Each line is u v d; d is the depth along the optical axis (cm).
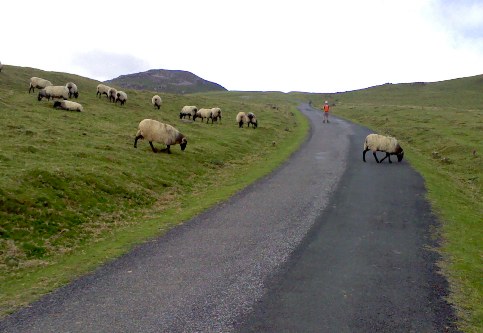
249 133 4691
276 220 1758
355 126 6159
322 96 17488
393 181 2516
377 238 1521
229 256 1340
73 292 1073
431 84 17625
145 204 2031
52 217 1617
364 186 2383
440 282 1141
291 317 940
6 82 5347
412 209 1922
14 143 2472
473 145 3684
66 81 6762
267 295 1054
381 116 7100
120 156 2642
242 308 984
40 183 1845
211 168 2967
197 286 1107
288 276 1177
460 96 13838
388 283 1131
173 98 7344
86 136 3088
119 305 997
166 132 2945
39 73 6719
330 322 919
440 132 4594
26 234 1461
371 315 952
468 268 1245
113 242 1490
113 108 4869
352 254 1359
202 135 4094
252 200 2112
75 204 1791
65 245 1457
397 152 3148
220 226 1680
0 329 884
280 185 2453
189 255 1350
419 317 945
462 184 2645
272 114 7494
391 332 879
